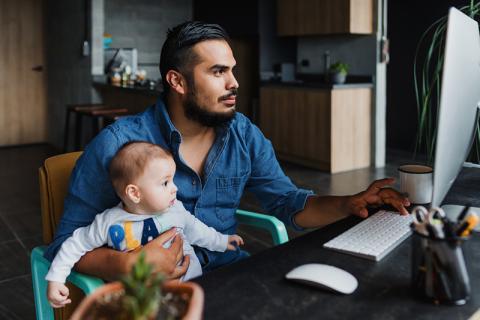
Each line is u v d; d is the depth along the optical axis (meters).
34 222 3.87
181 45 1.25
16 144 7.61
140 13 7.77
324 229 1.26
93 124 5.81
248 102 7.78
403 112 6.80
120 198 1.28
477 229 1.23
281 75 6.96
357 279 0.96
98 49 6.45
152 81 6.11
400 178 1.50
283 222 1.54
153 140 1.35
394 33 6.77
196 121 1.30
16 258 3.13
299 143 5.88
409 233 1.20
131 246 1.24
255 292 0.91
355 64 6.01
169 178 1.25
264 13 7.10
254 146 1.50
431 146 2.46
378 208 1.43
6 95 7.42
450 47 0.91
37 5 7.50
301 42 6.94
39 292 1.38
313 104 5.63
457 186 1.68
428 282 0.86
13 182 5.23
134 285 0.55
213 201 1.43
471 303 0.86
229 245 1.42
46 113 7.79
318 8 5.95
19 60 7.46
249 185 1.57
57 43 7.28
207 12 8.09
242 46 7.66
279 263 1.04
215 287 0.93
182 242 1.22
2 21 7.25
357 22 5.61
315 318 0.81
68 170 1.44
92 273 1.17
